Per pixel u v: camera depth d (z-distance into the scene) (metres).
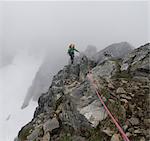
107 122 11.74
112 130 11.30
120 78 15.03
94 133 11.56
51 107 16.53
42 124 14.50
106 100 12.75
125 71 16.69
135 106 12.34
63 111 13.63
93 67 20.73
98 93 13.27
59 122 13.45
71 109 13.20
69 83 18.36
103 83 14.06
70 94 13.97
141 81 14.43
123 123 11.48
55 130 13.07
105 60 20.23
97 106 12.59
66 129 12.87
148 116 11.74
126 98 12.80
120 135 10.89
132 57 17.59
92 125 11.84
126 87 13.73
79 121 12.45
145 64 15.80
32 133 13.77
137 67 16.09
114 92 13.34
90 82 14.25
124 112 11.96
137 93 13.12
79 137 11.93
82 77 18.69
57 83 19.95
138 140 10.61
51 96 18.41
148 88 13.54
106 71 17.59
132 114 11.93
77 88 14.31
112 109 12.23
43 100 20.03
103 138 11.15
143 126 11.27
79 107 12.86
